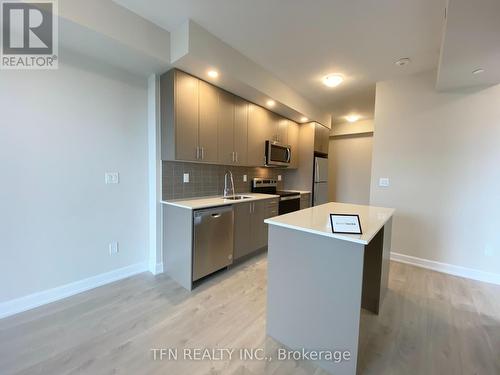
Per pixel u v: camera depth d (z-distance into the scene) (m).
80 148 2.18
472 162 2.66
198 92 2.61
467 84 2.59
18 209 1.87
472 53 1.91
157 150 2.59
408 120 3.02
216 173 3.34
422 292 2.34
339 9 1.88
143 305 2.05
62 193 2.09
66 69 2.05
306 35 2.25
